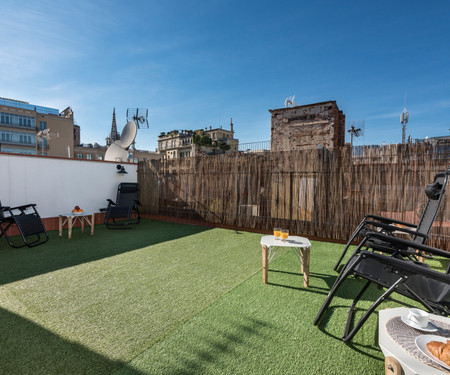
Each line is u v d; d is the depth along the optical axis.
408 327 1.29
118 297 2.46
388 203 4.29
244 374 1.49
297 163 5.07
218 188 6.11
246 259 3.67
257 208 5.55
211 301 2.38
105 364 1.56
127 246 4.38
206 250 4.14
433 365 1.00
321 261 3.62
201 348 1.72
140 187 7.68
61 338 1.81
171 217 7.00
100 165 6.73
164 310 2.21
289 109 11.97
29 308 2.23
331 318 2.10
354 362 1.60
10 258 3.67
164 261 3.56
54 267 3.29
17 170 5.21
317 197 4.88
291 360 1.61
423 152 4.05
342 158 4.64
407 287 1.68
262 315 2.14
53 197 5.78
